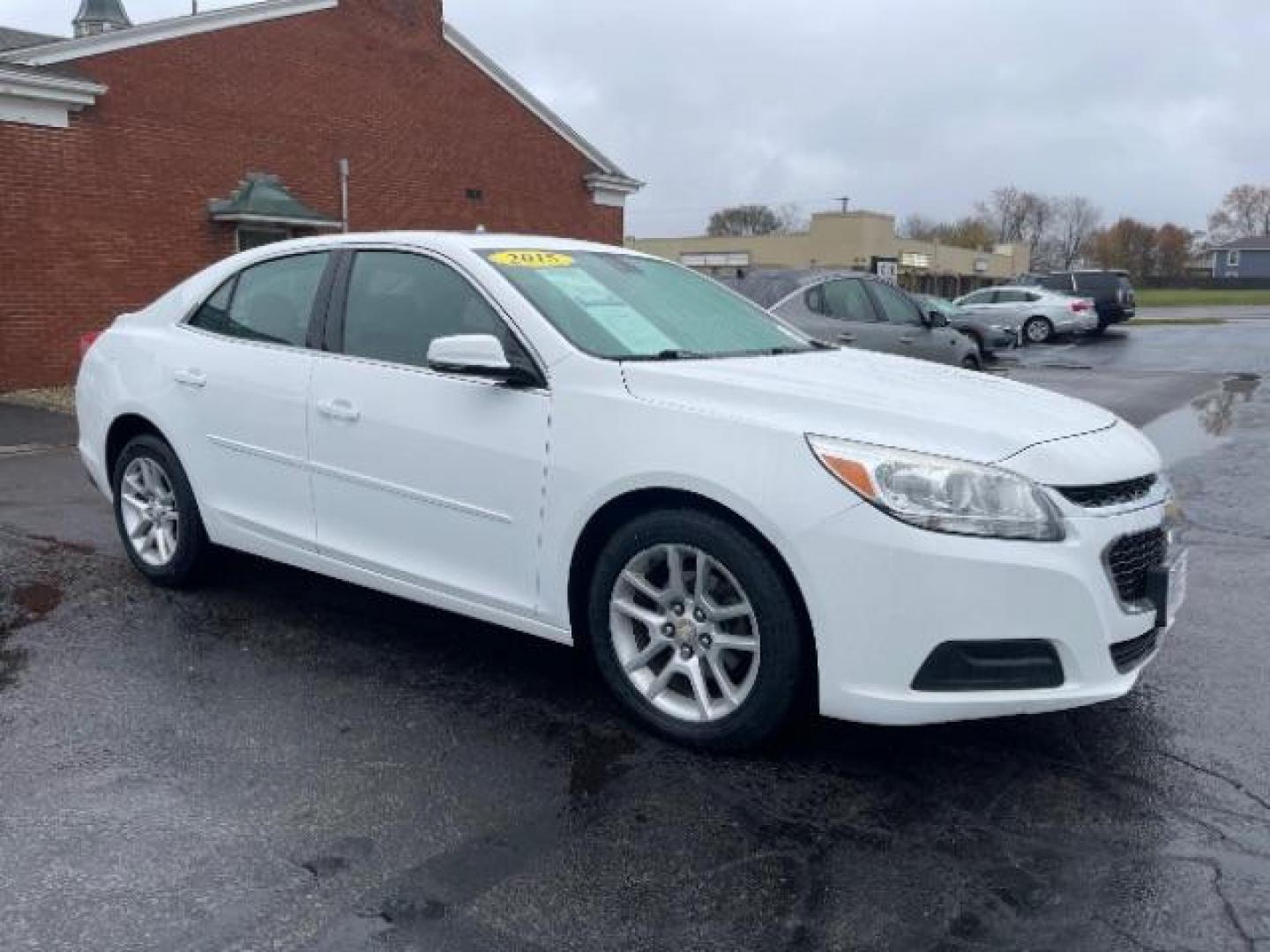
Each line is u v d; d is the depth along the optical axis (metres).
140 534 5.23
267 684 4.07
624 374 3.63
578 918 2.65
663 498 3.52
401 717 3.80
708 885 2.80
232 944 2.53
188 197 14.98
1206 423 12.19
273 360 4.52
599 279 4.35
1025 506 3.14
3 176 12.91
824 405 3.36
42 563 5.59
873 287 10.20
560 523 3.66
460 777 3.37
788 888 2.79
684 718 3.54
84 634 4.57
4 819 3.07
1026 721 3.83
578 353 3.73
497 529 3.83
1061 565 3.13
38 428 10.77
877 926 2.64
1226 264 106.44
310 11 16.42
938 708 3.15
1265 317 42.16
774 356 4.19
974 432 3.28
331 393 4.27
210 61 15.09
